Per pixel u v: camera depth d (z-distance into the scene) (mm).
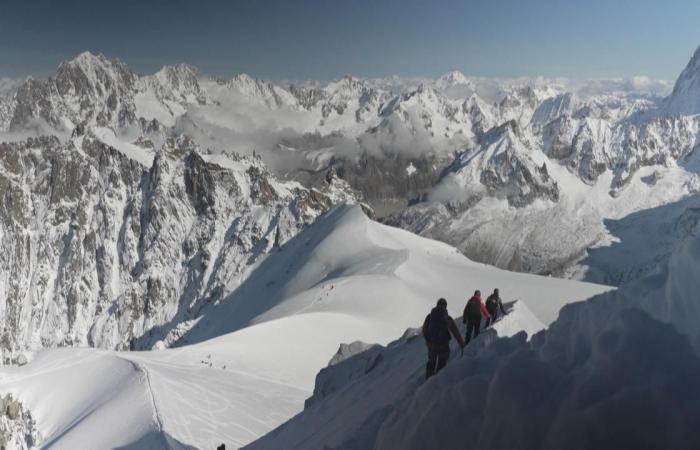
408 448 11781
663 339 9094
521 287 149625
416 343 34844
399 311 126125
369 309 125375
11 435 67938
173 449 48781
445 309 20703
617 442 8531
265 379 77750
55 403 75438
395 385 25828
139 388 65250
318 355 93062
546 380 10125
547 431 9422
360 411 25281
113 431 56781
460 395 11531
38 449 64062
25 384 79562
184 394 64125
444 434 11188
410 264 162750
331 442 23109
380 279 142250
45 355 91375
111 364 79875
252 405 65250
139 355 84500
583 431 8836
